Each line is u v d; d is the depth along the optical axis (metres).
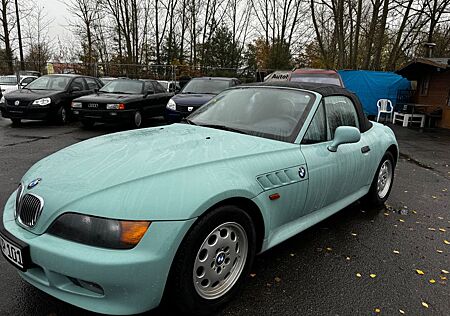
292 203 2.71
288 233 2.78
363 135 3.86
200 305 2.15
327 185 3.07
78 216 1.87
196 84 10.10
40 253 1.88
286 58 31.64
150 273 1.84
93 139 2.90
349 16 22.98
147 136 2.86
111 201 1.88
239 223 2.29
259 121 3.13
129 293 1.83
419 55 26.25
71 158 2.38
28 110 10.01
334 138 3.15
